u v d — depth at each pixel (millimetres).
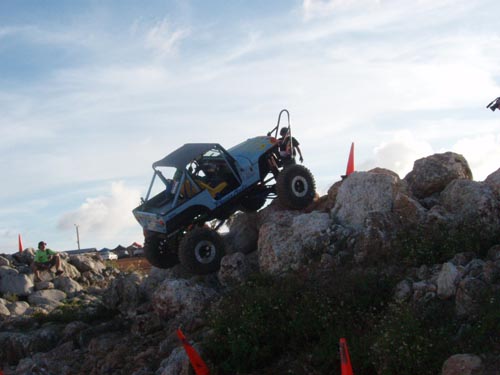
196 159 13781
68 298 18297
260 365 9250
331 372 8352
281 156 14375
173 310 12180
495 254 9312
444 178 12156
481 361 7062
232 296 10977
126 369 10797
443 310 8539
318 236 11781
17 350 13336
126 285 14383
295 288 10180
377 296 9445
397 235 10672
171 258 14219
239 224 14195
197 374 8797
